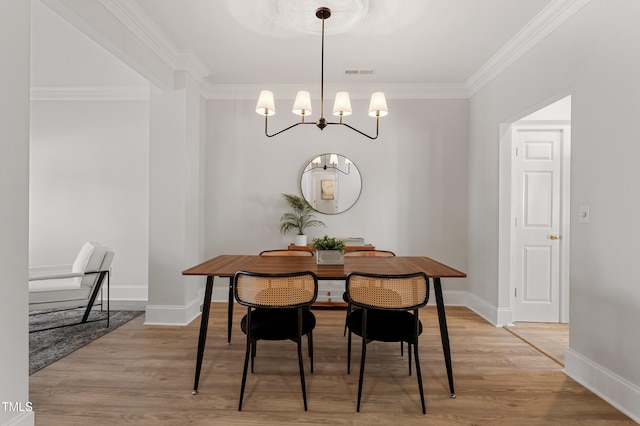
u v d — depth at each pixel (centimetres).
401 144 398
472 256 380
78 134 406
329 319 338
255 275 182
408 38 285
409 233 398
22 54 150
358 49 306
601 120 198
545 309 337
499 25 263
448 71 352
